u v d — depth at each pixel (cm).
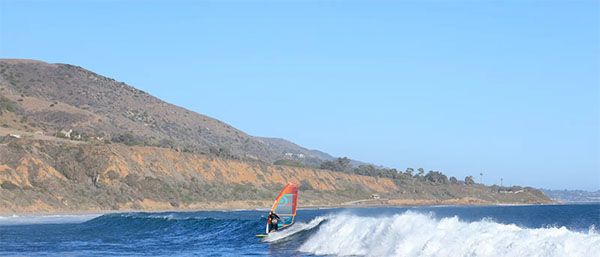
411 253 2212
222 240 3472
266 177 15350
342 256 2544
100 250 3192
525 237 1920
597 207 17900
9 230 4975
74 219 6975
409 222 2447
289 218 3275
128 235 4147
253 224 3984
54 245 3509
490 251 1941
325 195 16075
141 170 11662
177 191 11750
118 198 10119
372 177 19788
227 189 13375
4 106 14800
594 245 1711
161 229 4403
